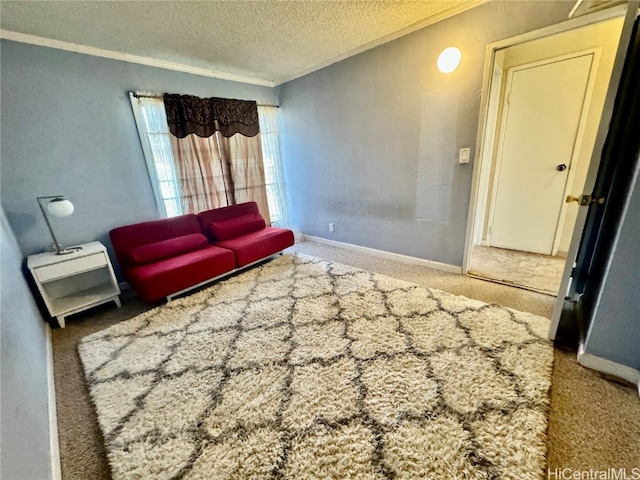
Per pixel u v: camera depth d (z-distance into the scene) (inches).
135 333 78.1
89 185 98.2
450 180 97.7
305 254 136.3
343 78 116.7
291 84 138.6
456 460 40.1
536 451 40.4
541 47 102.7
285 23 85.0
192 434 47.3
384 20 87.1
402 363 59.4
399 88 101.4
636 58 48.9
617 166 56.9
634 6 43.9
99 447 46.6
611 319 51.4
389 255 124.7
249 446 44.5
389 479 38.4
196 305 91.4
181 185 118.4
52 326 85.4
